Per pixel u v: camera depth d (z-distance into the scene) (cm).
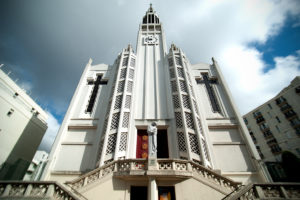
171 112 1499
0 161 1795
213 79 1906
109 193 888
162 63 1966
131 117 1464
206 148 1293
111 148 1267
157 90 1700
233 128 1500
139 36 2339
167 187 896
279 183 721
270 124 3828
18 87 2350
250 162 1288
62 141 1446
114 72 1966
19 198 717
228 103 1675
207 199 848
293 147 3291
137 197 894
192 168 964
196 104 1573
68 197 728
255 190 718
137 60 1991
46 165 1254
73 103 1695
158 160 945
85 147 1407
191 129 1347
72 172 1230
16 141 2028
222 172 1225
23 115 2180
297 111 3353
